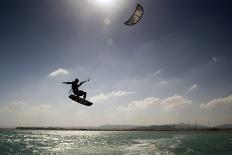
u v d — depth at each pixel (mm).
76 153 34625
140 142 61500
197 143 55781
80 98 14148
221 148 42062
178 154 32844
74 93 14047
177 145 49250
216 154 33469
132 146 47000
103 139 81688
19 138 80125
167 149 39844
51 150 39625
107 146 48094
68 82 14172
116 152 35344
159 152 35125
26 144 53031
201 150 38312
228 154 33562
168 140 70750
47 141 66625
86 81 14047
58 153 34906
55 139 79812
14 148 42750
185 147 44000
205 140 70000
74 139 81250
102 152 35531
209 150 38531
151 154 32656
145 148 42281
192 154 33156
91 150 38906
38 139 77250
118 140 74125
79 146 48312
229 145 49219
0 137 83062
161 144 52531
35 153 35469
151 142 60844
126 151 36625
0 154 34344
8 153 35594
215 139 76438
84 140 74500
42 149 41469
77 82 14211
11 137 85312
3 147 44156
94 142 63031
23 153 35594
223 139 76375
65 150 39438
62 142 62906
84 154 33219
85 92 14062
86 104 14062
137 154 32656
